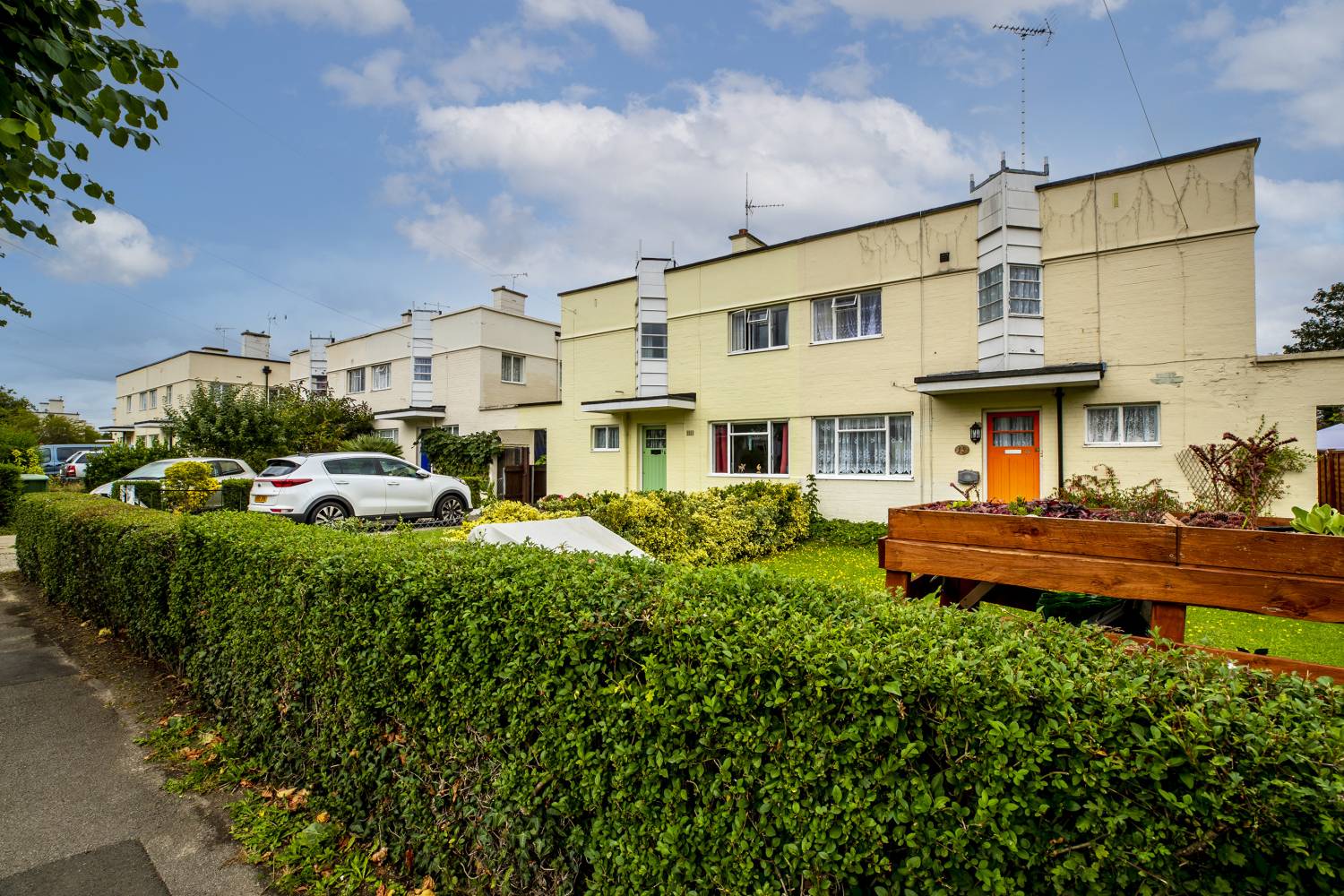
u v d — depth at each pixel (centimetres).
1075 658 153
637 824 198
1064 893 134
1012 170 1145
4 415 3981
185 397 3450
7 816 323
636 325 1789
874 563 1002
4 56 288
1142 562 248
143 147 347
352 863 284
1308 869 116
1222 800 119
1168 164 1038
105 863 287
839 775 159
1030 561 275
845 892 159
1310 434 934
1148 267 1050
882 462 1346
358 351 2822
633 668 204
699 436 1631
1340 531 233
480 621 242
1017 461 1173
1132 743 130
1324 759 116
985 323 1188
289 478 1243
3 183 327
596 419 1884
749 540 1051
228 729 405
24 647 599
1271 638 562
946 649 164
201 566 441
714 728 179
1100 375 1027
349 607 303
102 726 429
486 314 2367
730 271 1580
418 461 2427
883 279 1336
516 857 237
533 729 227
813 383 1435
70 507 766
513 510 769
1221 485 967
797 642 173
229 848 300
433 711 262
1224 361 991
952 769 146
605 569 251
